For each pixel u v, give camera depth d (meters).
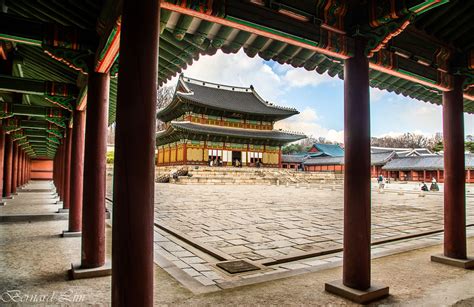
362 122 4.73
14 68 8.62
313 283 5.23
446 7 5.18
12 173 19.75
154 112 3.31
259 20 4.17
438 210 16.56
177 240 8.86
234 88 58.38
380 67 5.38
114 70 5.82
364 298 4.43
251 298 4.58
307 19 4.51
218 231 9.98
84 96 7.27
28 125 13.66
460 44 6.26
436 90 6.73
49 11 5.61
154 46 3.32
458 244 6.38
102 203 5.68
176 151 50.41
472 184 47.72
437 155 55.59
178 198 20.34
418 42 5.79
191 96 48.34
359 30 4.71
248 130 51.97
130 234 3.15
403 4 4.13
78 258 6.44
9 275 5.43
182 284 5.15
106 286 4.97
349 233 4.74
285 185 40.50
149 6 3.29
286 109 54.75
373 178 63.50
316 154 78.00
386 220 12.97
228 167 47.00
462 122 6.43
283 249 7.84
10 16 4.98
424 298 4.64
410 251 7.55
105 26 4.77
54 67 8.00
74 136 8.45
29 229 9.36
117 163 3.25
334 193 27.69
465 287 5.10
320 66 6.21
